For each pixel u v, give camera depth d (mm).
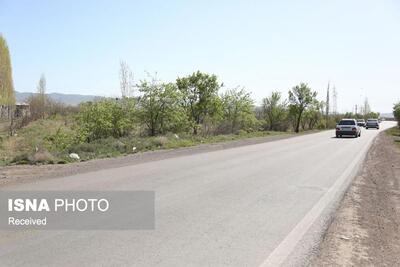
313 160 18109
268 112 58344
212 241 6273
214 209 8383
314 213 8297
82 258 5410
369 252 6059
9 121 43156
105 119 27766
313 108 60375
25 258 5383
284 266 5340
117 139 26031
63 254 5555
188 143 26672
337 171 14664
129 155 19688
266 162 17062
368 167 16188
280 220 7664
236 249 5934
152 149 23156
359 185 11961
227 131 41344
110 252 5668
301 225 7363
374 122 73438
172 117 31953
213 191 10344
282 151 22750
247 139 34281
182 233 6648
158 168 14453
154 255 5590
